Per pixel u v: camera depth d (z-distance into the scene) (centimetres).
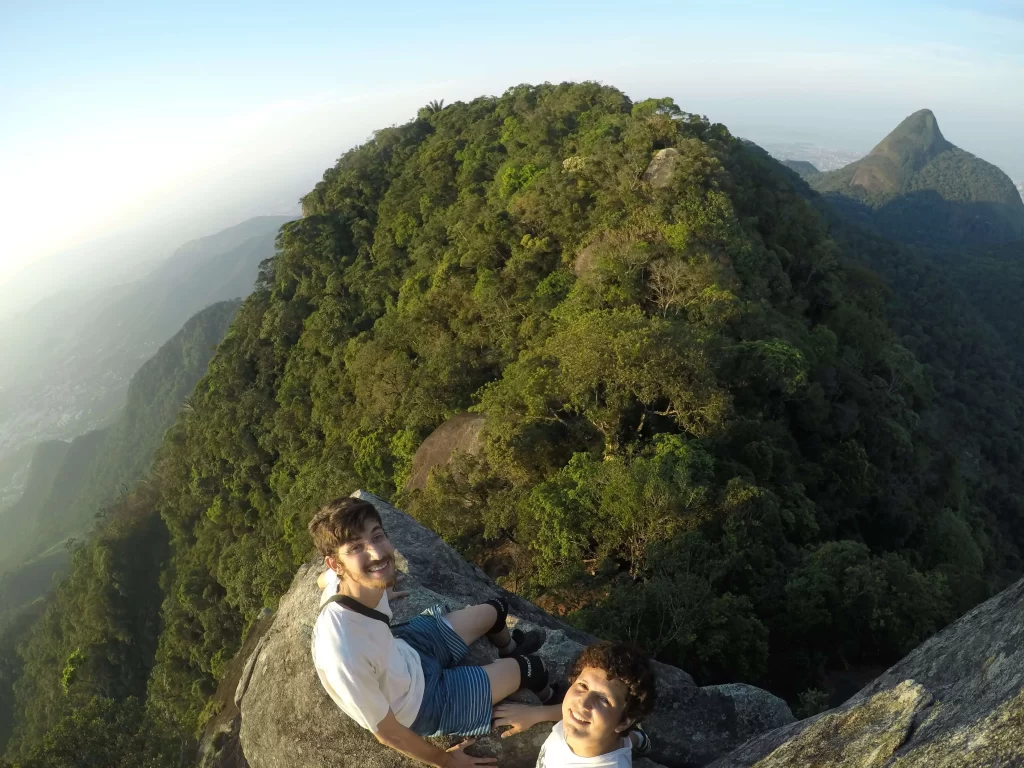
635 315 2611
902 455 3553
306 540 3453
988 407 7988
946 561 3155
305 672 497
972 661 348
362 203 6938
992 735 286
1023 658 313
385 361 4272
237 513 5403
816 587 1852
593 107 6297
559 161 4872
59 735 1173
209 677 4359
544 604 1886
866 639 1888
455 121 7456
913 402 4756
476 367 3672
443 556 637
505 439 2322
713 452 2270
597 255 3625
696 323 2936
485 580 640
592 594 1864
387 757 443
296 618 543
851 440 3105
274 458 5450
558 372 2488
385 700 366
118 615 6094
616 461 2038
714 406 2309
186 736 1223
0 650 7956
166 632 5253
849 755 342
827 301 4541
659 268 3288
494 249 4247
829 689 1788
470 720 396
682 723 523
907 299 9594
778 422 2811
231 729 623
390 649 373
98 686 5778
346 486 3606
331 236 6588
